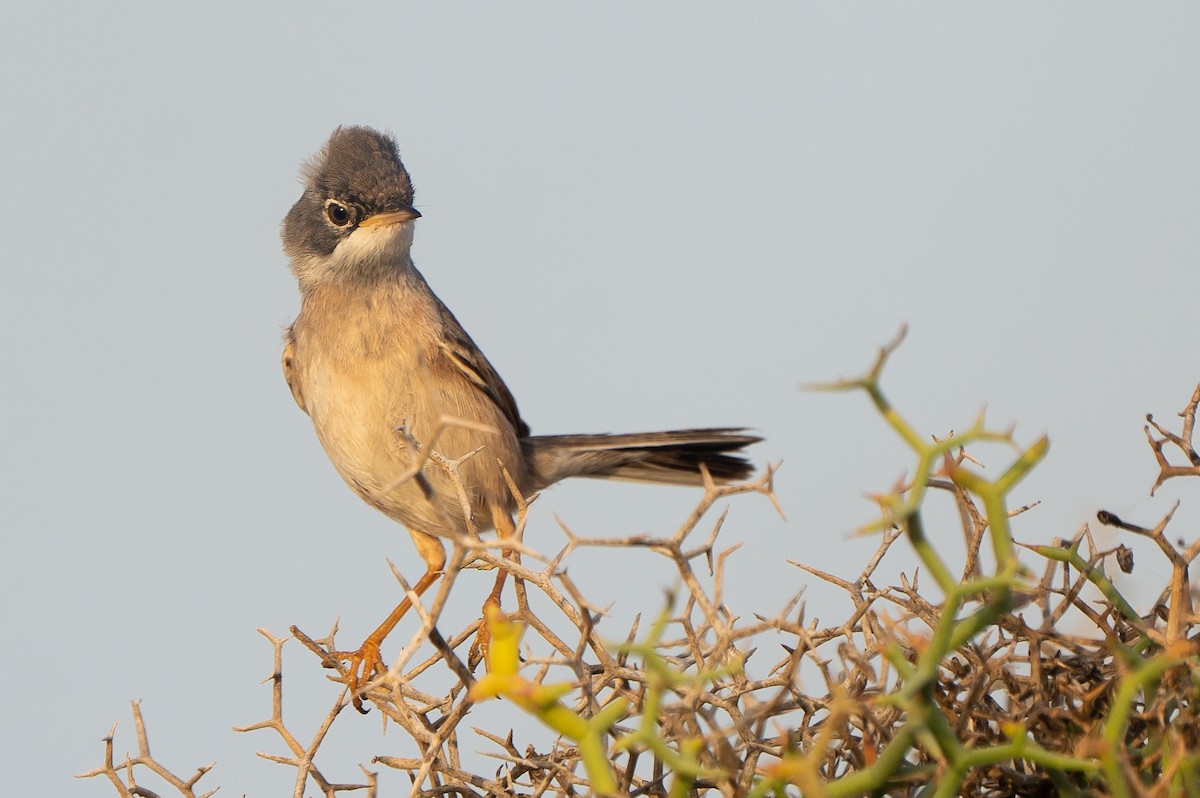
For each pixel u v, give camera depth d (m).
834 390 4.55
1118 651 5.82
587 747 4.71
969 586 4.62
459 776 7.33
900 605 6.53
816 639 6.62
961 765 4.89
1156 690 5.96
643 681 6.38
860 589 6.63
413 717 7.37
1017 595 4.98
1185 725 5.61
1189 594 6.00
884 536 6.70
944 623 4.68
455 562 5.40
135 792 7.39
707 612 5.53
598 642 6.48
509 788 7.26
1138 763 5.77
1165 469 6.51
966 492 6.35
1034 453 4.67
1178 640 5.49
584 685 6.04
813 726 6.36
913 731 4.88
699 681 4.81
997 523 4.67
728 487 5.46
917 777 5.30
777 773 4.88
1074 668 6.34
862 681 6.21
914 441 4.55
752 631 5.66
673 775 5.61
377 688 7.78
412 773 7.56
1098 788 5.63
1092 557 6.39
